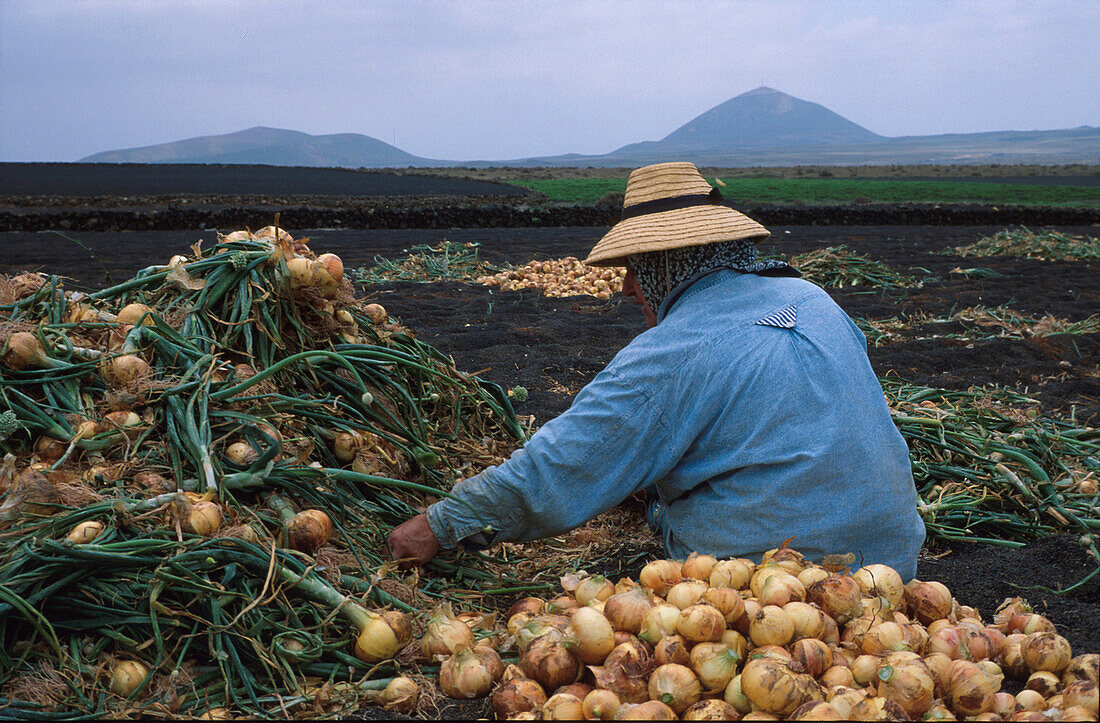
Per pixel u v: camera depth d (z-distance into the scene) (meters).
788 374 2.08
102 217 16.38
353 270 10.36
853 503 2.07
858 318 7.73
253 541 1.99
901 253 13.67
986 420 3.60
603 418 2.13
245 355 2.65
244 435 2.33
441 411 3.09
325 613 1.97
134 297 2.78
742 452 2.10
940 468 3.19
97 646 1.80
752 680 1.63
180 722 1.69
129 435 2.25
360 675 1.91
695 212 2.29
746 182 40.56
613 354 6.05
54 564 1.81
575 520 2.21
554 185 39.06
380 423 2.73
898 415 3.41
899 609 2.03
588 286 8.91
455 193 32.53
